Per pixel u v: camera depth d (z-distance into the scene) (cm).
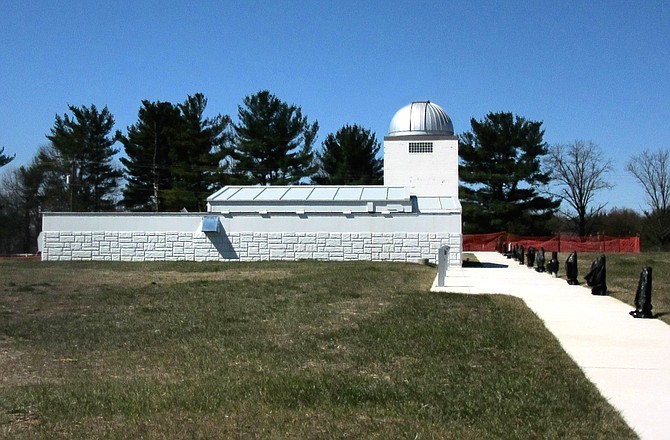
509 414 664
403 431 607
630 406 711
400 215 2969
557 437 600
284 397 712
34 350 973
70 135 6025
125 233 3064
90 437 586
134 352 960
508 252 4003
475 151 6025
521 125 5978
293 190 3475
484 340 1046
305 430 609
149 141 5806
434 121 4688
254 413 658
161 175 5838
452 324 1180
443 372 838
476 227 5959
